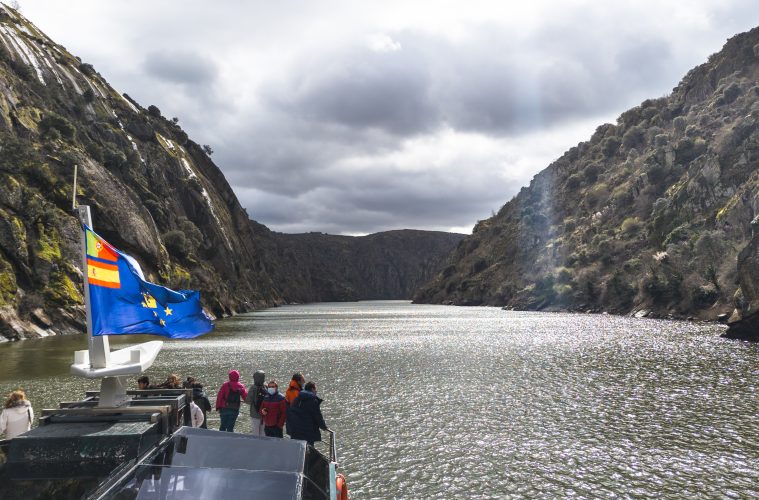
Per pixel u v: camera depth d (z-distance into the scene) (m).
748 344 61.47
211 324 9.52
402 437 21.61
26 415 12.20
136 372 7.57
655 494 15.34
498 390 32.38
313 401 13.92
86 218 8.16
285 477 6.48
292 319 151.62
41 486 6.75
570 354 52.12
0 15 187.00
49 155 125.94
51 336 83.94
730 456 18.86
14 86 147.88
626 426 23.30
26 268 90.81
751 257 81.00
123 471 6.00
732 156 171.12
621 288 164.12
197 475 6.38
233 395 16.45
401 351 56.53
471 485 16.16
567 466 17.91
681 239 160.00
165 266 148.12
